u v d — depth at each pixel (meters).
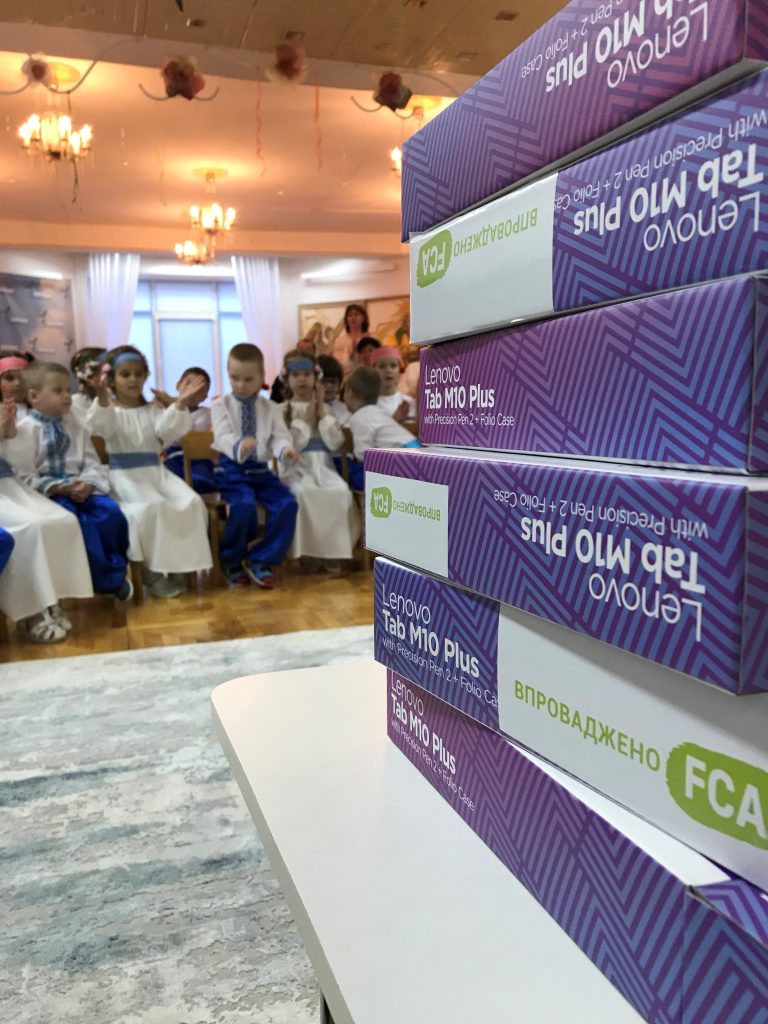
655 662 0.29
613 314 0.32
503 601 0.37
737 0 0.26
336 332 8.34
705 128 0.28
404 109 3.85
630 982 0.30
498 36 2.55
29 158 4.89
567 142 0.35
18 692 1.95
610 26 0.31
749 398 0.26
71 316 7.78
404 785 0.48
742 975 0.25
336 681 0.69
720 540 0.25
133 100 3.97
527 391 0.39
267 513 3.44
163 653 2.26
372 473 0.51
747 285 0.26
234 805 1.35
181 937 1.00
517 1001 0.30
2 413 2.61
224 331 8.71
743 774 0.26
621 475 0.29
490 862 0.40
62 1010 0.88
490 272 0.41
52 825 1.29
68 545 2.63
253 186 5.77
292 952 0.97
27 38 3.15
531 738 0.37
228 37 2.60
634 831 0.30
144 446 3.17
